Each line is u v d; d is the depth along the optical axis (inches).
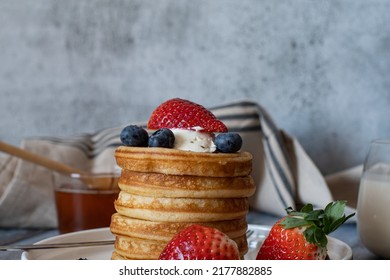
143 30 37.7
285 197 28.4
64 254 21.1
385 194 22.0
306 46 35.2
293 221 18.4
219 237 17.4
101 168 31.1
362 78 34.6
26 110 39.6
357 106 34.8
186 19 37.0
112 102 38.5
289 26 35.4
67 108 39.1
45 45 39.2
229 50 36.5
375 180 22.3
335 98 35.0
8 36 39.6
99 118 38.7
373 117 34.6
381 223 22.0
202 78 37.0
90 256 21.3
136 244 19.0
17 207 27.5
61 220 26.6
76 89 39.0
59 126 39.3
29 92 39.6
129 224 19.1
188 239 17.4
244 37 36.2
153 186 18.8
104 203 26.4
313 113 35.4
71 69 38.9
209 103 37.0
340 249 20.6
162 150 18.8
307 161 29.3
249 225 23.5
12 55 39.6
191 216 18.7
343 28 34.7
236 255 17.5
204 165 18.7
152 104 37.9
